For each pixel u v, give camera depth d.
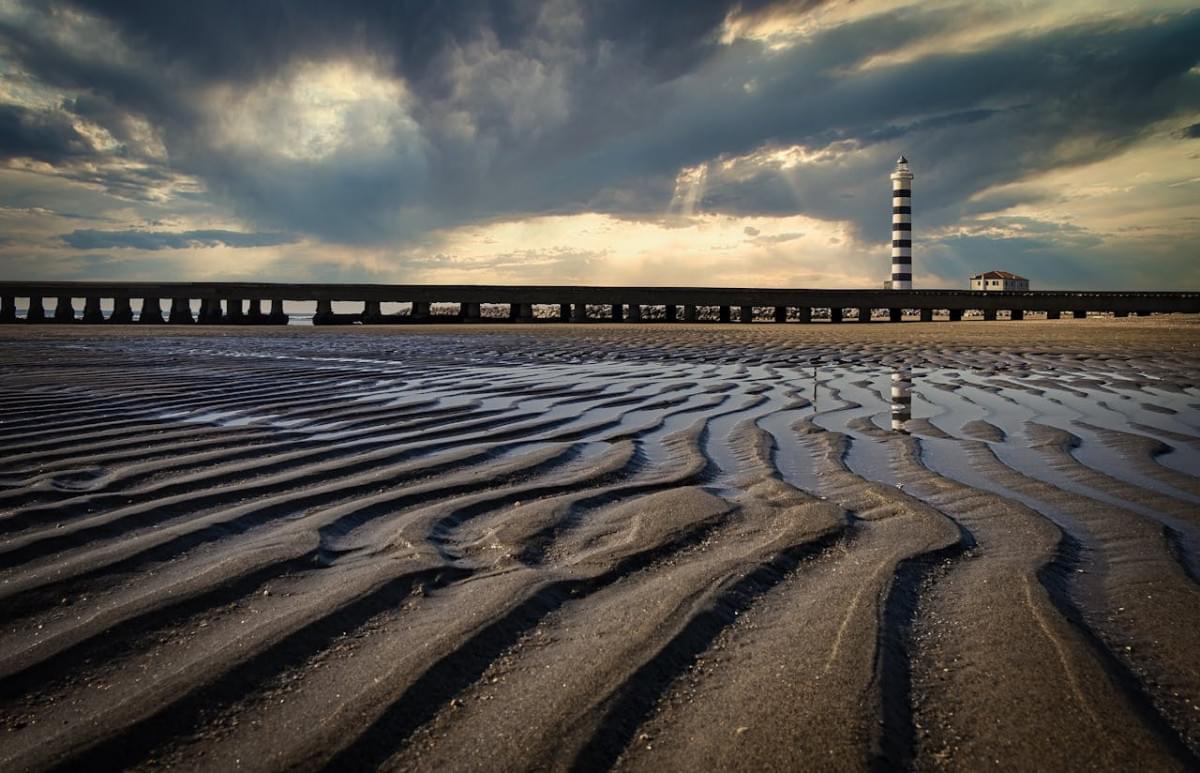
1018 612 2.16
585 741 1.55
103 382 7.57
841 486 3.73
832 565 2.58
